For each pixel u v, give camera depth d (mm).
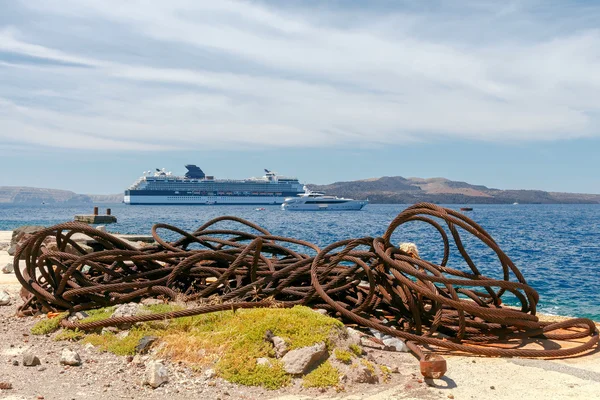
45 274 7102
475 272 7355
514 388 4668
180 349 5082
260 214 125312
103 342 5496
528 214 151250
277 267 7730
